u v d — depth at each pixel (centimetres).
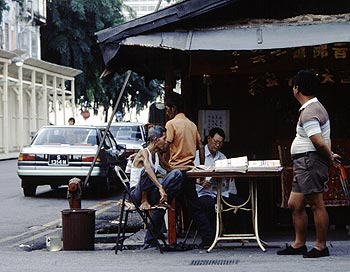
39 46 5197
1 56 3941
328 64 1144
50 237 1145
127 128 2502
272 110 1239
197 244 1105
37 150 1958
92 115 5719
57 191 2158
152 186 1050
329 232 1194
